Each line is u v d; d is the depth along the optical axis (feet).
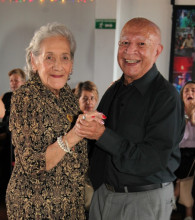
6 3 19.51
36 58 4.88
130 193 5.13
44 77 4.82
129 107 5.14
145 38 5.05
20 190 4.66
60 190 4.78
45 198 4.66
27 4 19.44
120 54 5.25
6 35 19.77
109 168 5.24
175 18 18.90
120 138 4.69
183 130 5.44
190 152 10.78
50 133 4.59
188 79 19.27
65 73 4.93
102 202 5.46
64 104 5.19
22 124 4.48
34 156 4.42
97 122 4.45
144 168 4.71
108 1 17.95
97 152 5.64
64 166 4.83
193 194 10.58
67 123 4.83
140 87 5.08
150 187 5.06
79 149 5.03
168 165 5.19
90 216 5.72
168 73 19.60
